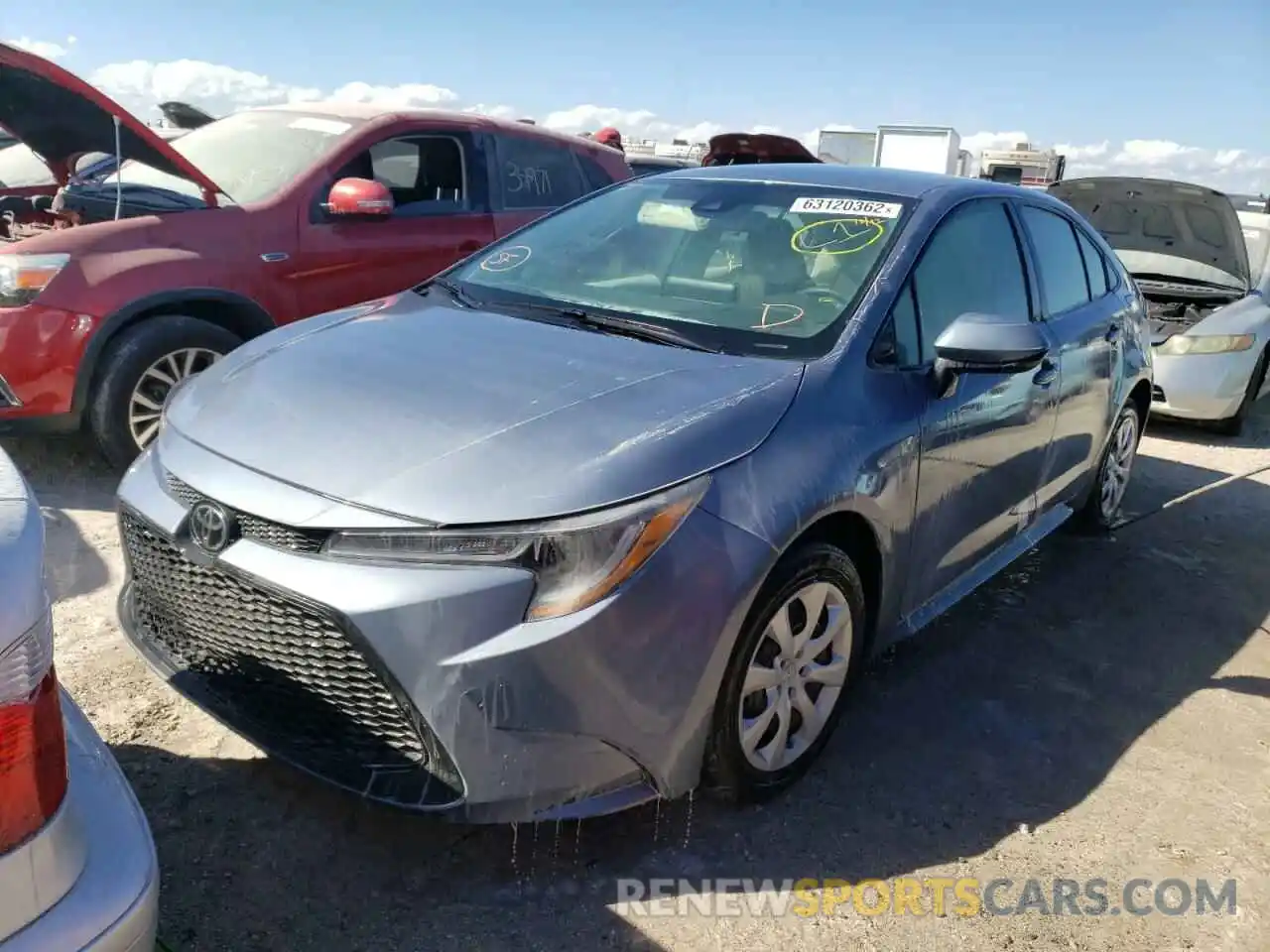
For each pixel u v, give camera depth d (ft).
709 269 10.94
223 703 8.08
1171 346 23.81
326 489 7.39
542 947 7.39
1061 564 15.61
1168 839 9.22
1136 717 11.30
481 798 7.08
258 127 18.67
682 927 7.68
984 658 12.34
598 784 7.46
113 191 16.49
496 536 7.06
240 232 15.96
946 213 11.37
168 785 8.65
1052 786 9.86
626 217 12.26
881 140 64.44
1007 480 11.92
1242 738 11.04
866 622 9.86
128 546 8.74
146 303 14.74
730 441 8.04
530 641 6.96
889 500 9.30
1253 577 15.78
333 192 16.76
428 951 7.25
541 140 21.27
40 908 4.59
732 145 39.55
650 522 7.32
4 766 4.46
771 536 7.89
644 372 8.86
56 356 14.03
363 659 7.07
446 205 19.16
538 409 8.10
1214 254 26.16
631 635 7.22
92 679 10.10
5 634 4.45
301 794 8.69
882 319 9.91
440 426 7.88
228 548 7.56
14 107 15.11
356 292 17.52
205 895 7.53
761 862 8.43
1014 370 10.03
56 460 16.03
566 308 10.60
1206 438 24.70
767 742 8.82
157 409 15.16
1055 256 13.80
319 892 7.70
